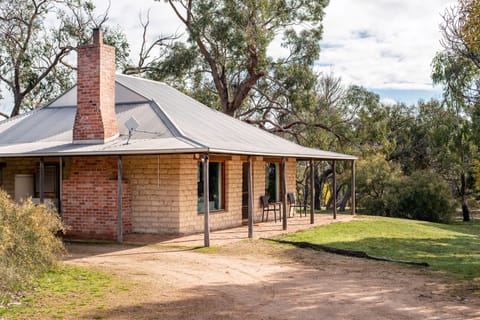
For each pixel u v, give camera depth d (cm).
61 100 2053
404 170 4225
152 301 834
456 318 766
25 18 3288
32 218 972
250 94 3850
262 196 2111
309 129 3600
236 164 1928
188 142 1442
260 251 1362
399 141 4253
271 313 787
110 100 1639
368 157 3541
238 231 1738
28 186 1845
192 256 1279
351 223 2069
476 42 1441
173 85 3734
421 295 914
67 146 1606
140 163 1673
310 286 980
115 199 1596
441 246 1670
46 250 984
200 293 901
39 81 3409
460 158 3275
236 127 2102
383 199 3247
